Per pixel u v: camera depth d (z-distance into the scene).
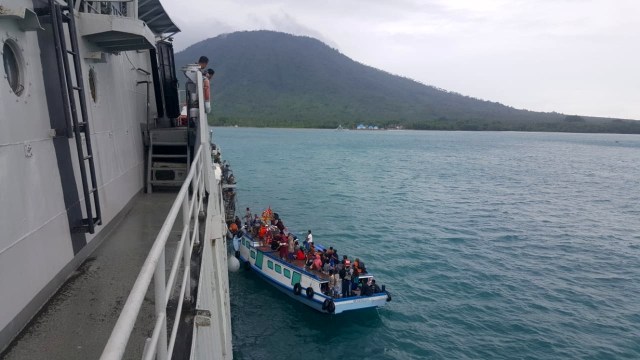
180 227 9.76
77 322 5.50
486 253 31.08
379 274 26.27
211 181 10.23
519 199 53.56
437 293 23.75
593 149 172.38
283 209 42.59
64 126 6.73
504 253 31.27
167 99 17.69
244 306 21.12
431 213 43.47
